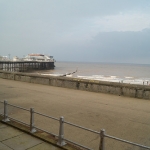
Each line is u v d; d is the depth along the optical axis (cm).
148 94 935
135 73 10144
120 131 502
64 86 1313
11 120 568
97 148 402
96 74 8869
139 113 682
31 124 477
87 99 920
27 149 392
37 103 813
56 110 701
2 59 9062
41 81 1470
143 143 430
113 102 860
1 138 445
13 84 1434
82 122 568
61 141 409
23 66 9362
